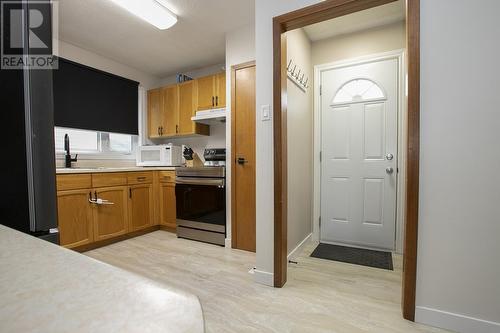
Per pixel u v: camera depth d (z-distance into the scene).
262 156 1.83
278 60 1.73
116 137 3.54
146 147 3.53
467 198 1.26
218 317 1.43
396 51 2.48
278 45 1.72
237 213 2.61
